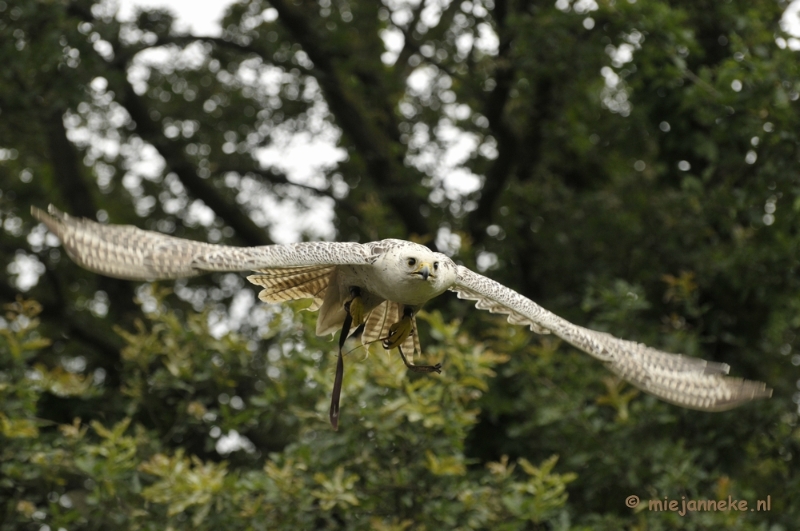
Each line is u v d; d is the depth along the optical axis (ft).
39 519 36.68
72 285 68.80
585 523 37.88
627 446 39.29
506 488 34.22
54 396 41.88
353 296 24.22
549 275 55.62
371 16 63.72
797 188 43.24
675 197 48.62
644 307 42.39
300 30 59.06
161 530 33.86
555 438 40.81
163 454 36.81
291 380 37.04
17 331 39.19
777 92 42.98
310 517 33.24
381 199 58.39
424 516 33.12
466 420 33.65
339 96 59.93
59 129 61.57
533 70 54.60
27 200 69.10
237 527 33.37
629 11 46.21
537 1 57.62
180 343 39.93
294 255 21.49
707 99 45.19
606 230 52.49
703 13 50.78
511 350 41.29
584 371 41.91
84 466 34.19
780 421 42.16
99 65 55.21
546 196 55.98
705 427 41.81
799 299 46.88
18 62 52.34
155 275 19.53
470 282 24.48
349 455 33.78
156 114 67.00
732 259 45.01
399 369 33.83
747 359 46.60
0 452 35.60
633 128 53.67
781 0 50.80
